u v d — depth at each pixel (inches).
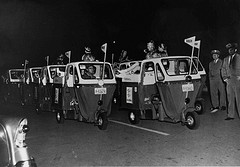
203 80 421.7
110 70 350.6
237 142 257.3
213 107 416.2
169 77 305.9
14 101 621.9
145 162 217.5
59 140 293.7
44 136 314.2
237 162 209.3
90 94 326.6
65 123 390.0
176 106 306.5
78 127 357.7
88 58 404.8
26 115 470.0
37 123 396.8
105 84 332.8
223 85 410.9
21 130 150.3
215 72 409.1
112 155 237.6
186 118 311.4
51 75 449.4
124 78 366.0
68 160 229.5
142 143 269.0
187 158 221.9
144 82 340.2
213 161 213.0
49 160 231.0
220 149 239.8
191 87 306.5
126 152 243.8
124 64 526.0
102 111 332.5
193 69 333.7
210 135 284.8
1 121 154.8
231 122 339.6
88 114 335.9
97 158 231.3
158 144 263.0
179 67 368.2
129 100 358.3
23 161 149.3
